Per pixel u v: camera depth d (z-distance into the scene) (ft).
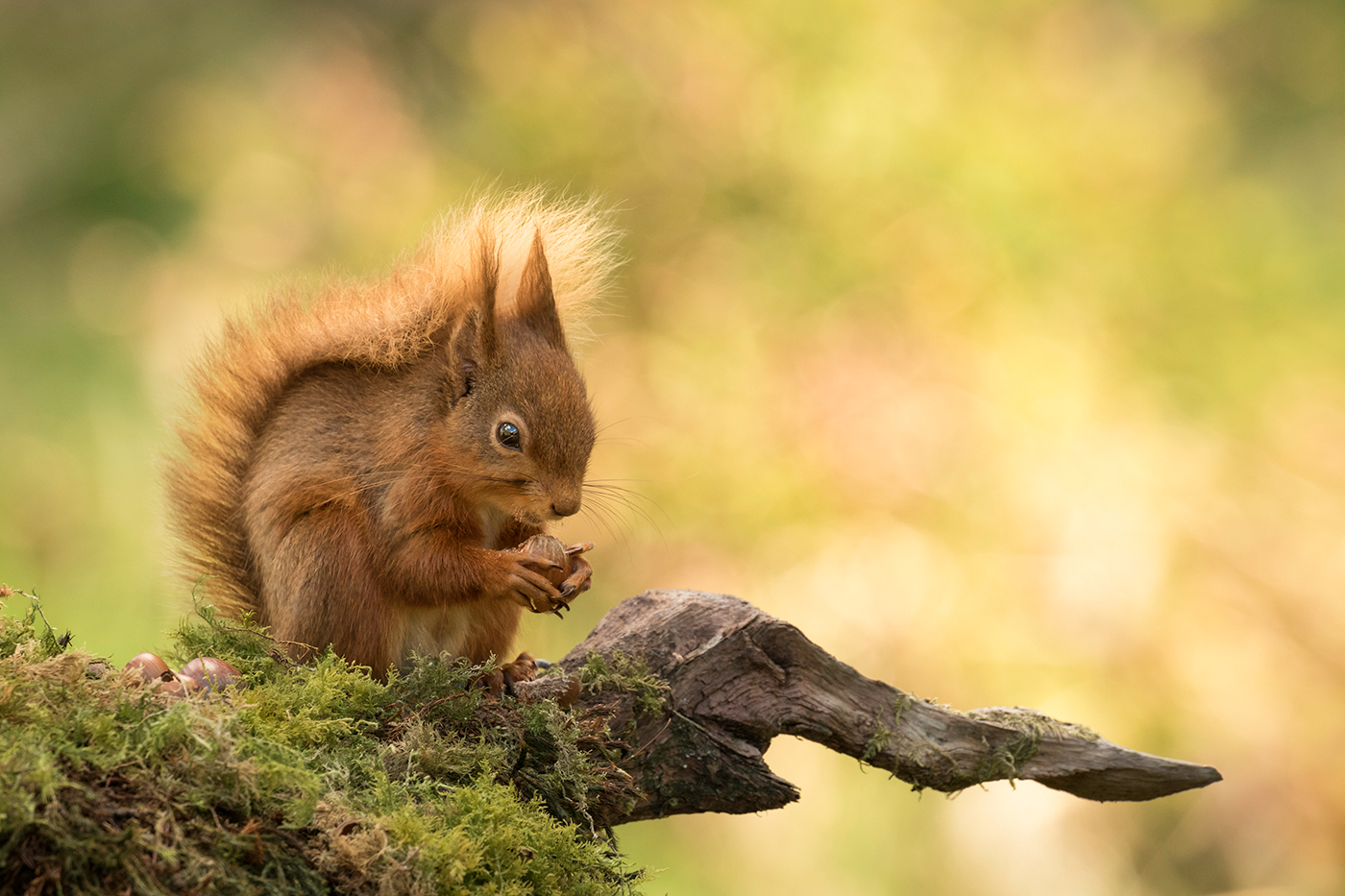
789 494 42.04
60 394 45.62
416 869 10.63
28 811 9.10
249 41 56.59
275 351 18.21
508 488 17.74
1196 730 39.32
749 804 15.92
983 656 39.52
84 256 51.96
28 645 11.69
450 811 12.05
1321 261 45.47
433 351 18.13
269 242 49.85
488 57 49.44
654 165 46.98
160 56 56.70
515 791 13.47
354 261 46.96
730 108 46.55
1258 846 39.45
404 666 17.35
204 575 16.21
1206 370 43.21
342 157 51.42
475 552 16.84
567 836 12.34
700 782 15.78
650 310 46.14
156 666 12.44
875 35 47.19
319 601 16.47
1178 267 44.45
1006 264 43.98
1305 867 39.06
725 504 42.39
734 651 16.03
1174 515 40.86
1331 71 53.06
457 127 50.39
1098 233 44.47
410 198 48.26
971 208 44.47
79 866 9.24
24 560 39.63
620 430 44.04
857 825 39.14
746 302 44.86
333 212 49.96
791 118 46.21
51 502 41.57
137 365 46.55
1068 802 39.91
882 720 16.11
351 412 17.52
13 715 10.34
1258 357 43.34
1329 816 38.99
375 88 52.80
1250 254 44.93
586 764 14.29
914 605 40.24
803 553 41.45
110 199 53.62
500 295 19.60
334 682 13.51
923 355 43.24
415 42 55.62
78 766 9.93
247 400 18.16
